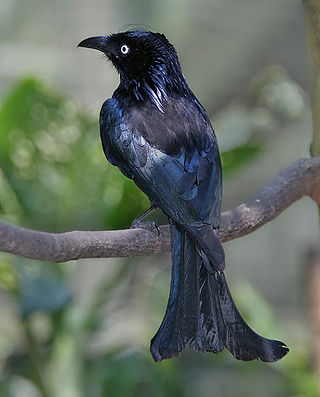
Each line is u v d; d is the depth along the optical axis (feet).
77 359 40.47
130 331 51.78
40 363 40.52
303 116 54.65
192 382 55.11
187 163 25.93
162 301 45.73
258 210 25.79
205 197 24.73
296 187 26.89
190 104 28.22
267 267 63.72
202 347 21.58
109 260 52.80
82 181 40.27
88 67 58.95
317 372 42.98
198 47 63.72
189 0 63.46
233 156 40.93
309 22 26.96
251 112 47.03
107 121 28.35
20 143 40.16
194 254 23.00
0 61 60.44
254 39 63.41
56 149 40.37
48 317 40.60
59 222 40.50
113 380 40.37
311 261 42.50
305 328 60.03
